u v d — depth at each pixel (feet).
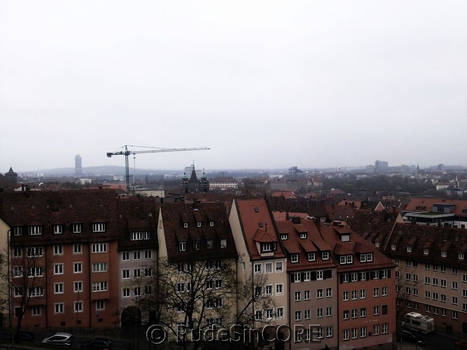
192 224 307.58
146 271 311.27
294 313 299.99
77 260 296.92
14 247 286.25
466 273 344.28
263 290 292.20
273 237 299.58
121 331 295.28
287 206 629.51
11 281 285.23
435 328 365.40
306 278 304.09
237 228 308.40
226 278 290.56
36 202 303.27
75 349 255.09
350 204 634.84
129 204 328.90
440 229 378.53
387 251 401.70
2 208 293.02
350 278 314.96
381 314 323.57
